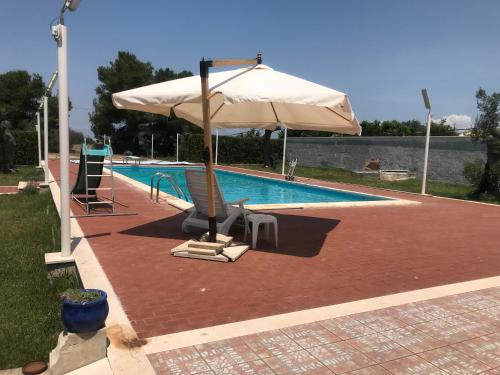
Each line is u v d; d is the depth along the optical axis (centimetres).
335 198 1628
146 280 508
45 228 757
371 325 398
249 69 658
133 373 303
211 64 567
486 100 1495
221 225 700
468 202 1376
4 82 4084
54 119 4053
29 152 2605
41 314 412
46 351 344
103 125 3881
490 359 345
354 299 473
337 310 430
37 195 1196
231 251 620
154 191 1312
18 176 1750
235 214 724
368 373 317
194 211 776
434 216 1073
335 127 809
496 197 1486
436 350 356
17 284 493
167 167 2692
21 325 387
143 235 730
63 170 523
